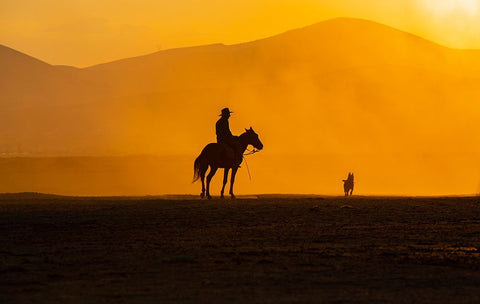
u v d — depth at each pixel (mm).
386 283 19188
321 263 22000
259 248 24859
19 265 21750
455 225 30844
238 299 17094
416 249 24750
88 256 23312
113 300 17062
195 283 19109
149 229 29625
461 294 17797
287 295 17594
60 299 17219
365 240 26781
